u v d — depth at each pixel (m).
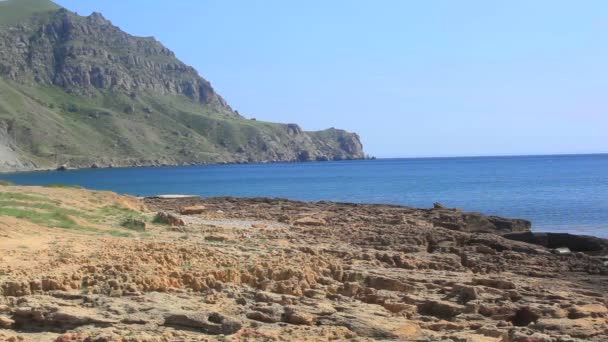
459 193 110.19
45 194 44.91
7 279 19.41
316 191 123.62
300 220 47.47
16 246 25.22
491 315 19.41
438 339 15.85
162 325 16.52
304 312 17.58
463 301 20.86
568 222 65.31
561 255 35.09
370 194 112.31
